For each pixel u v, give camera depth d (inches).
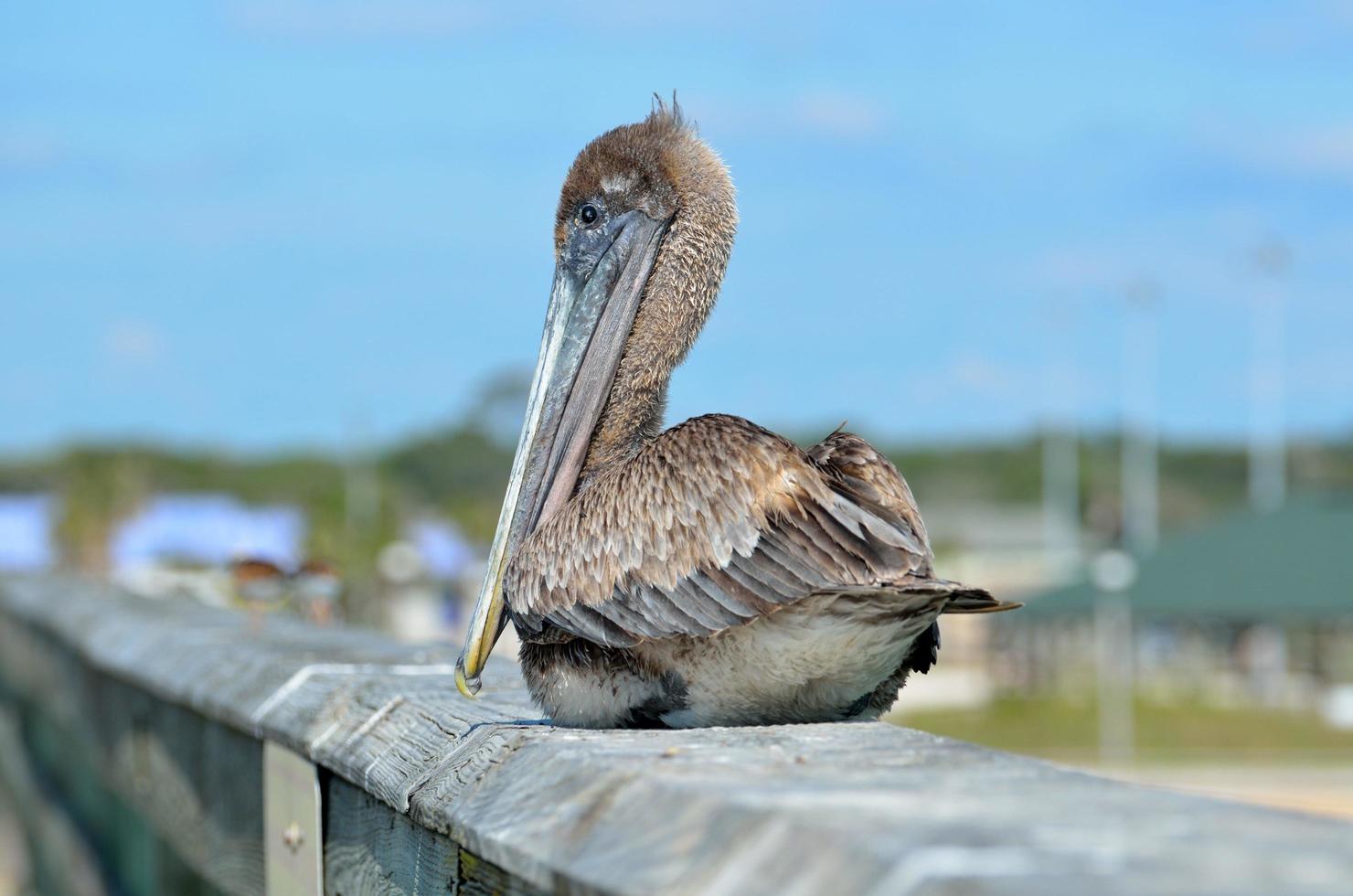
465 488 5910.4
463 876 217.9
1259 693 3410.4
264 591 600.4
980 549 6063.0
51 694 804.6
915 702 3289.9
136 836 533.6
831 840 135.4
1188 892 114.3
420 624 1889.8
